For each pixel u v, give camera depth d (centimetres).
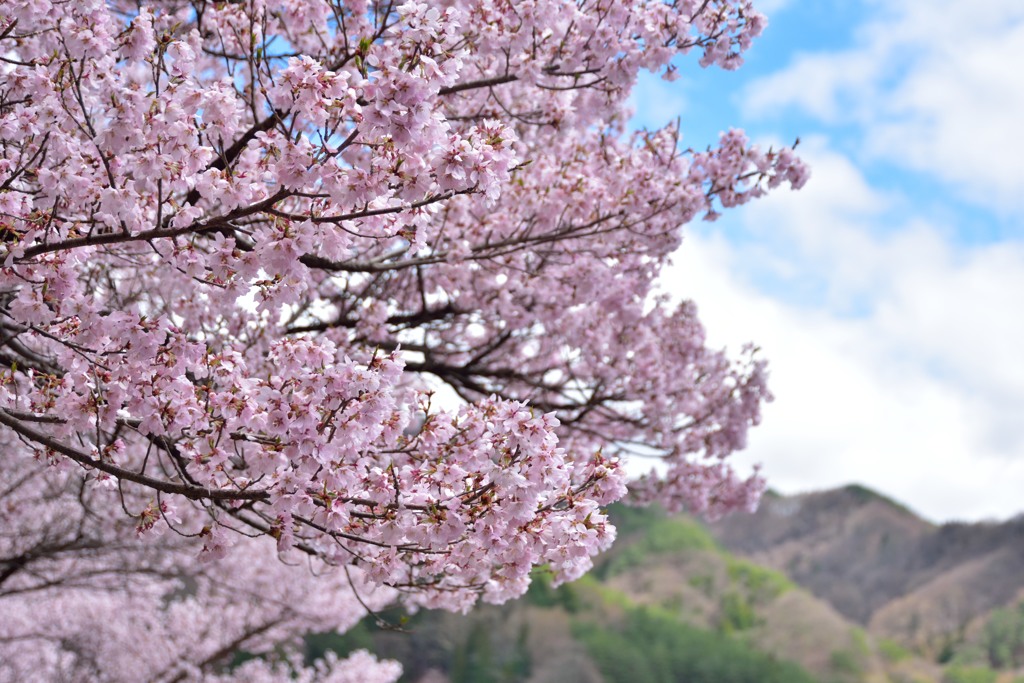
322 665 1379
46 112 371
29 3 356
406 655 4269
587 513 358
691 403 780
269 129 417
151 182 356
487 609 5025
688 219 587
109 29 379
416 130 303
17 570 744
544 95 592
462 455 371
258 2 476
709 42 505
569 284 648
